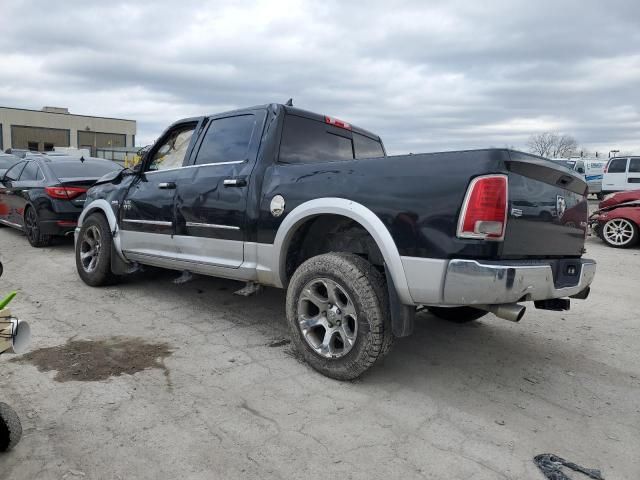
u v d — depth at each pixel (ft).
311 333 10.99
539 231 9.93
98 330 13.35
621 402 10.08
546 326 14.99
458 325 14.85
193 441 8.13
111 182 17.69
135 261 16.55
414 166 9.47
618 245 32.12
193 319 14.55
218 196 12.94
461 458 7.89
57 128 184.65
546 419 9.28
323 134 14.03
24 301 15.97
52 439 8.07
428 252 9.07
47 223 24.70
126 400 9.43
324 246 12.12
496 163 8.68
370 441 8.29
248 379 10.52
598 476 7.55
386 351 10.00
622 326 15.16
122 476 7.20
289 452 7.90
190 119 15.10
